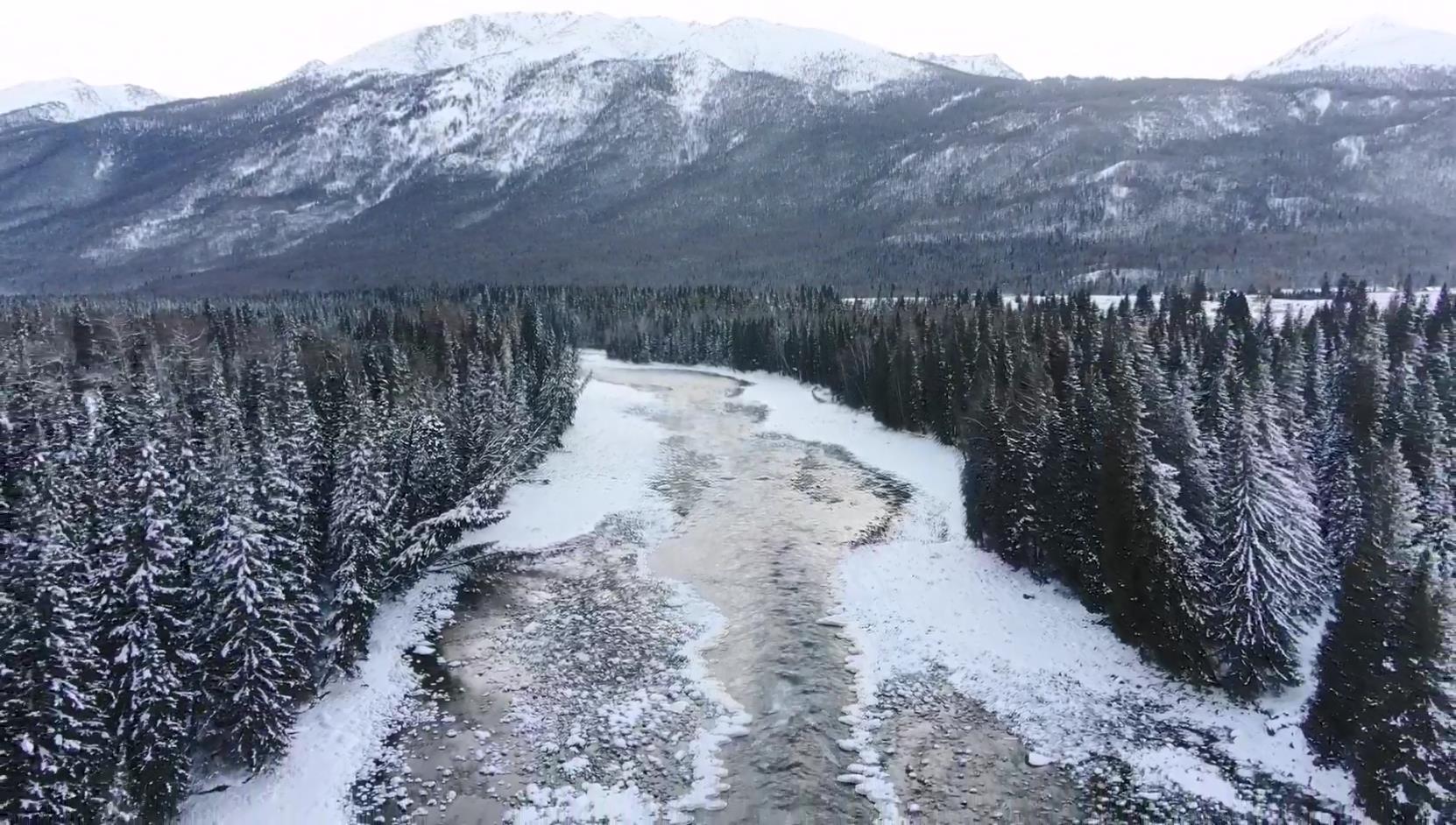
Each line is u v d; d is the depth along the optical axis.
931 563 43.94
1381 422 44.41
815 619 38.09
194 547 28.97
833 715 30.31
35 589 21.50
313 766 27.30
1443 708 22.36
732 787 26.31
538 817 24.97
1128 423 35.00
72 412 35.22
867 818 24.78
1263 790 25.19
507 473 55.47
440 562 45.41
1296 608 30.22
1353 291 127.31
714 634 36.88
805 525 51.25
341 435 38.97
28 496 28.03
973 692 31.55
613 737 29.14
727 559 45.94
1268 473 30.38
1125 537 34.12
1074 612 37.41
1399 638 23.55
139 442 30.53
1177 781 25.84
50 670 20.97
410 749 28.44
